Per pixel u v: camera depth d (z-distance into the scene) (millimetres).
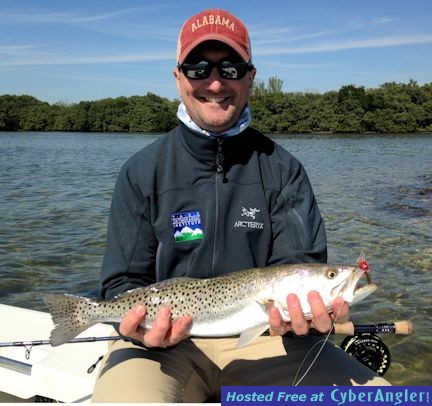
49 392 978
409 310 1718
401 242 2604
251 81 888
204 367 839
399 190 4520
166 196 839
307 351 821
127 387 714
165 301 778
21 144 12789
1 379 1018
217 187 844
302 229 849
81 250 2479
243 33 849
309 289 728
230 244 834
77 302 793
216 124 831
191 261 836
